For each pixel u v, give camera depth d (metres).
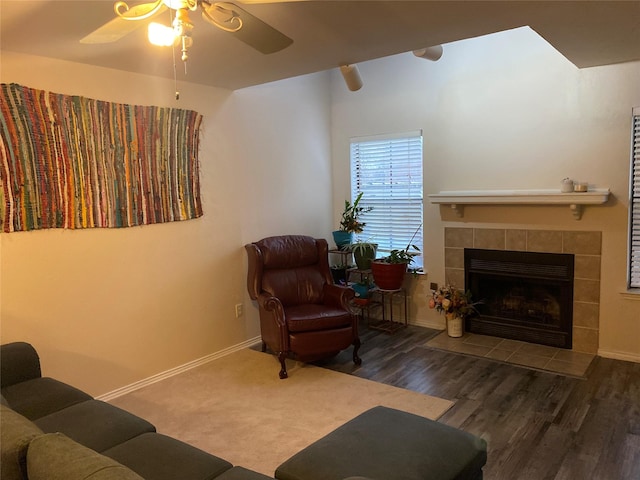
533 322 4.41
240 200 4.42
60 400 2.44
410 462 1.80
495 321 4.59
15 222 2.93
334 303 4.24
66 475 1.21
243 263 4.48
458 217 4.68
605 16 2.48
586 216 3.99
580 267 4.05
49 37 2.63
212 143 4.12
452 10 2.36
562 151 4.05
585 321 4.08
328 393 3.46
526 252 4.32
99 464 1.24
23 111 2.93
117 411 2.31
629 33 2.81
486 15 2.44
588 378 3.57
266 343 4.15
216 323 4.25
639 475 2.40
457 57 4.52
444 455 1.87
